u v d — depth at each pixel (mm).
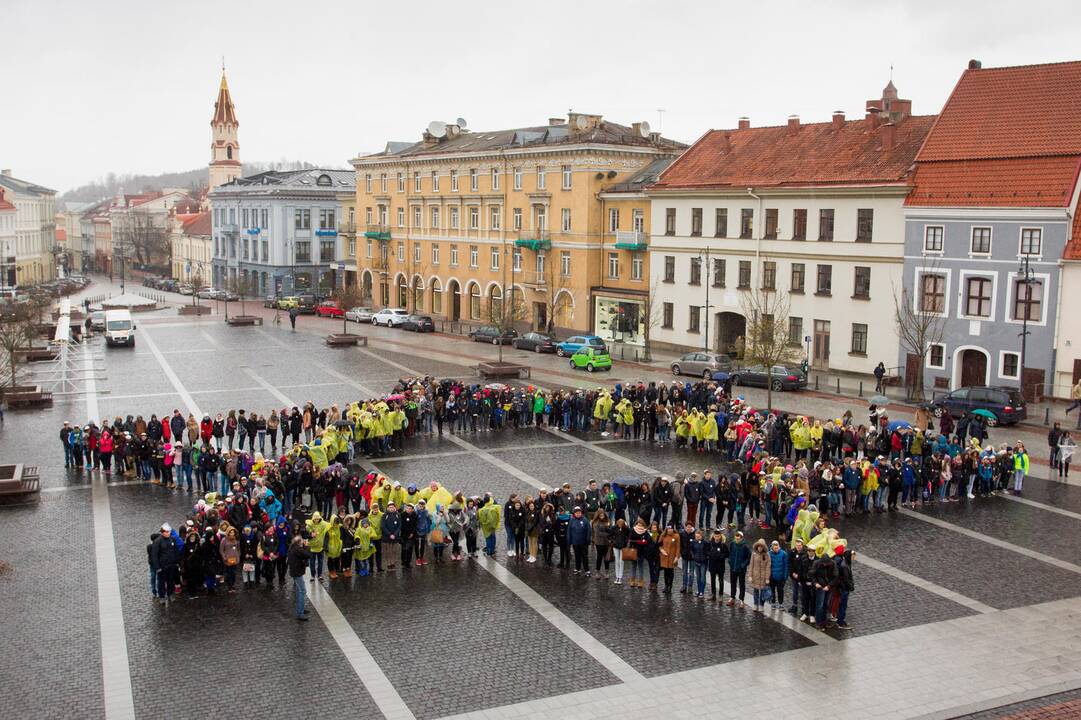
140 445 31188
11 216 136250
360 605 20875
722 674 17656
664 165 67812
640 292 65000
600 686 17172
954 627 19781
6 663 17859
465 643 18938
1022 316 45031
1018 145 45812
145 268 164000
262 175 121312
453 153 80062
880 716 16156
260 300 111250
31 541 24828
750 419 33938
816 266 53625
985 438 35125
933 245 47812
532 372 53625
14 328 61250
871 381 50812
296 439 35188
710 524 26969
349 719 15930
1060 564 23516
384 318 78750
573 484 30219
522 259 74562
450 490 29578
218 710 16172
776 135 59812
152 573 21016
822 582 19500
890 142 52344
